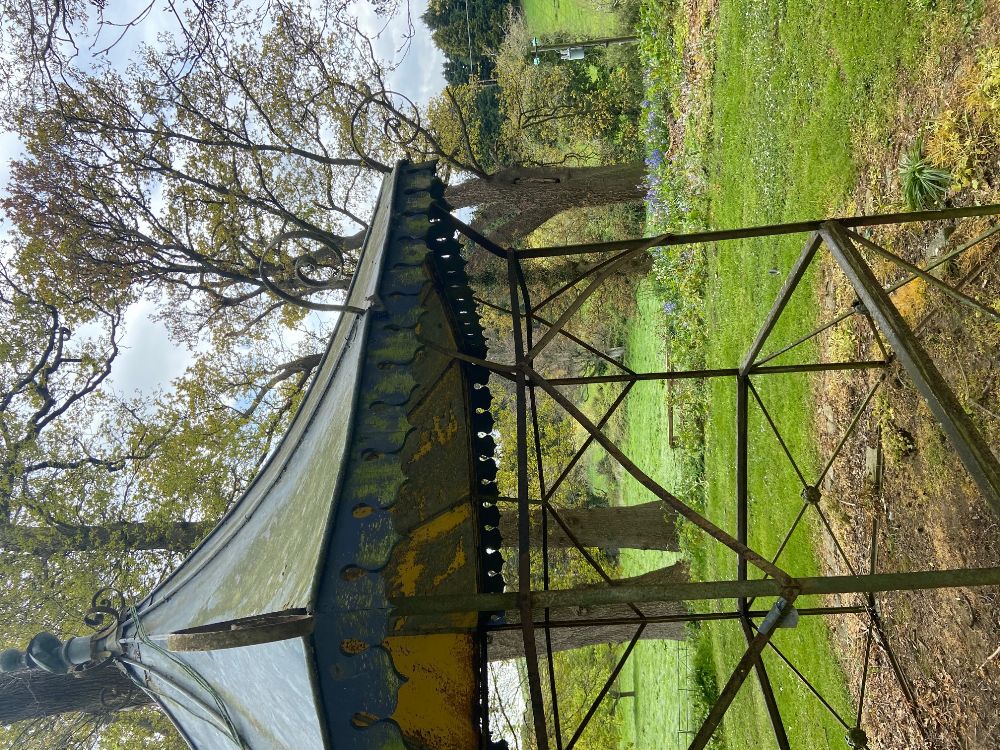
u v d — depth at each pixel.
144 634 3.13
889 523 4.89
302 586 2.08
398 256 3.24
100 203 11.52
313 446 3.08
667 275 10.90
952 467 4.19
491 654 8.20
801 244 6.37
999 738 3.78
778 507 6.82
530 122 16.91
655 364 12.71
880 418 4.93
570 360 17.55
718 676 8.52
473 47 21.89
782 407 6.79
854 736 3.92
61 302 10.85
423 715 3.10
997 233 3.89
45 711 6.51
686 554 9.20
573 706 14.82
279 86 11.70
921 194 4.41
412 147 12.73
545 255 4.20
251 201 11.55
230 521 3.73
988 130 3.92
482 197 11.32
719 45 9.09
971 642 4.01
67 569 9.91
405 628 2.71
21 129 10.52
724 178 8.79
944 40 4.30
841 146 5.65
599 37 16.50
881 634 4.20
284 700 2.12
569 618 8.55
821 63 6.02
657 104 12.23
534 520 9.11
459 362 4.14
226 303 12.34
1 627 9.65
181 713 3.10
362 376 2.72
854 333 5.36
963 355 4.25
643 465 13.68
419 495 3.46
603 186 11.90
